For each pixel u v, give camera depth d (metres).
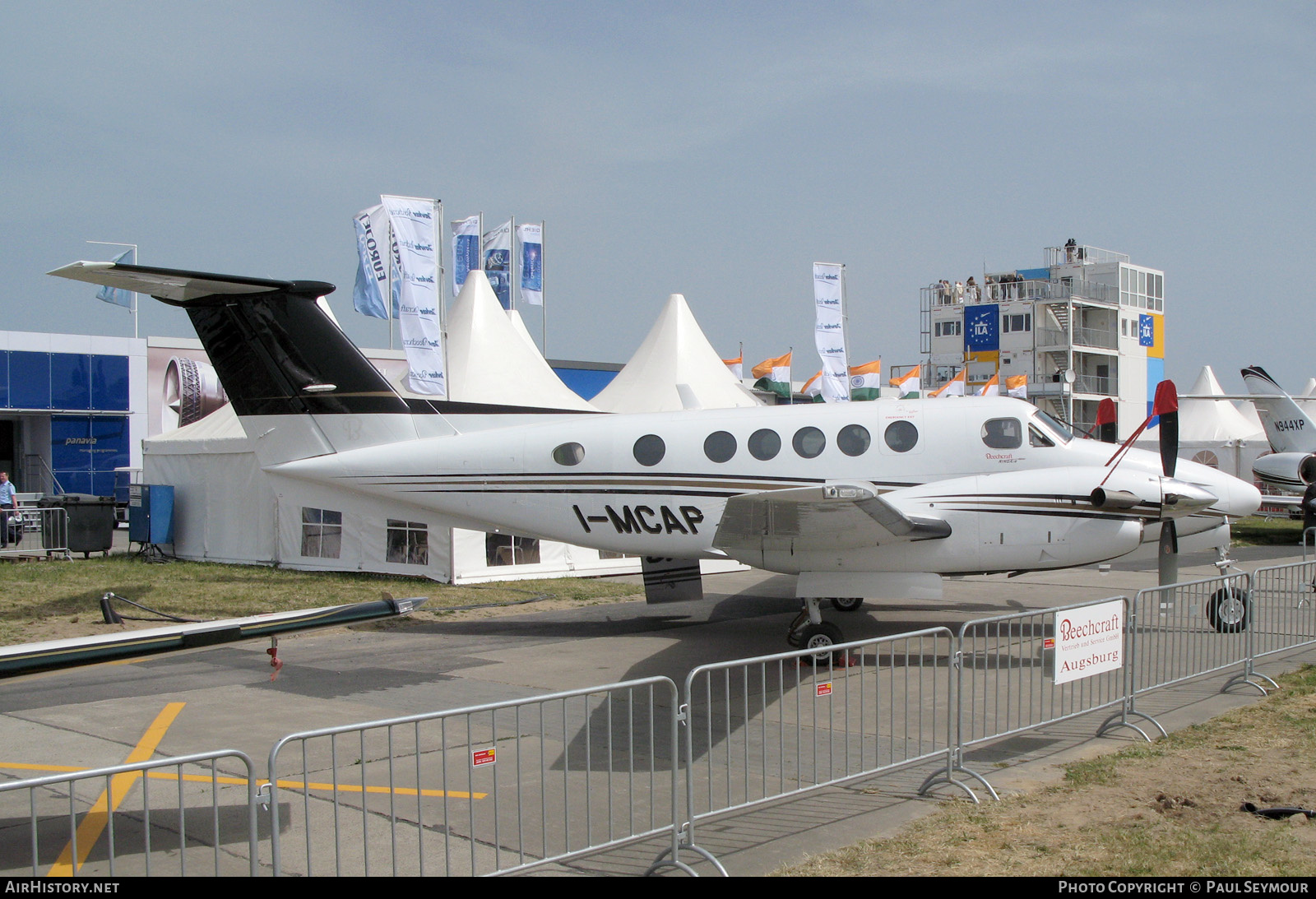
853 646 5.95
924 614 13.27
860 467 11.38
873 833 5.34
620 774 6.52
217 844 4.02
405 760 6.89
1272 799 5.77
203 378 27.27
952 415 11.35
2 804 6.00
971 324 55.47
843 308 23.86
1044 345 53.34
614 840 4.88
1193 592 9.53
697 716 8.21
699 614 13.52
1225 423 37.38
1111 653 7.31
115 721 8.02
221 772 6.67
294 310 12.20
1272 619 10.49
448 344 18.98
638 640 11.64
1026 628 12.22
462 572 15.57
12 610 12.96
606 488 11.94
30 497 26.09
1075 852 4.97
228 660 10.52
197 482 19.27
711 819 5.60
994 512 10.35
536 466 12.08
